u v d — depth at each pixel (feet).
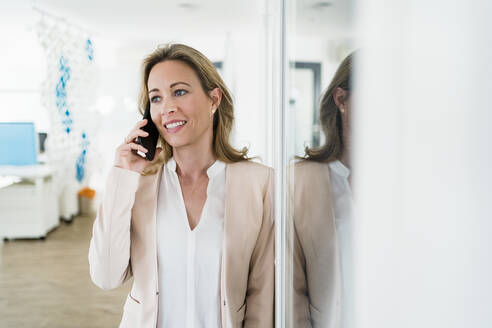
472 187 0.46
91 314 9.43
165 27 18.37
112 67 22.85
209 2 14.28
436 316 0.55
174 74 3.39
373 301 0.84
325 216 1.45
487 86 0.43
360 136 0.93
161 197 3.63
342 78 1.10
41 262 12.87
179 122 3.42
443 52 0.53
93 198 19.84
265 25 11.60
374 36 0.81
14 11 15.64
